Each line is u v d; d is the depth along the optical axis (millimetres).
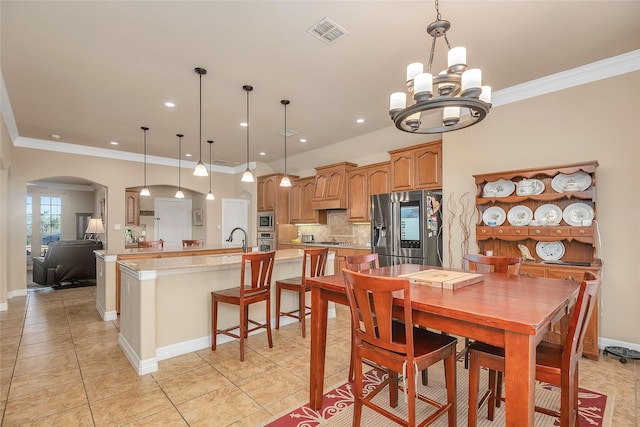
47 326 3785
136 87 3465
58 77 3217
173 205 8750
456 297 1613
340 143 5906
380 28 2465
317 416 2010
